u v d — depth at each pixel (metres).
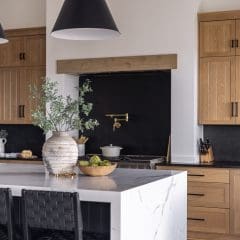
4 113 6.93
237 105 5.65
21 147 7.23
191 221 5.52
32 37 6.72
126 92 6.54
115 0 6.06
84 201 3.15
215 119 5.77
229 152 6.05
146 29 5.92
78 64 6.25
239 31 5.64
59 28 3.44
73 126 3.91
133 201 3.06
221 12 5.71
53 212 2.89
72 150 3.70
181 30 5.76
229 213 5.37
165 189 3.65
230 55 5.68
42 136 7.09
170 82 6.28
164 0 5.83
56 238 3.16
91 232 3.29
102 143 6.66
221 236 5.43
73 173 3.73
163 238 3.65
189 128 5.74
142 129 6.45
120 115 6.55
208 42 5.79
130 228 3.02
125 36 6.01
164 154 6.31
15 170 4.10
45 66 6.64
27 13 6.98
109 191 2.91
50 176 3.68
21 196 3.07
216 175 5.41
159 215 3.56
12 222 3.10
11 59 6.86
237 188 5.33
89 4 3.41
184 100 5.76
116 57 6.05
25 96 6.79
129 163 5.73
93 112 6.71
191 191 5.51
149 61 5.89
